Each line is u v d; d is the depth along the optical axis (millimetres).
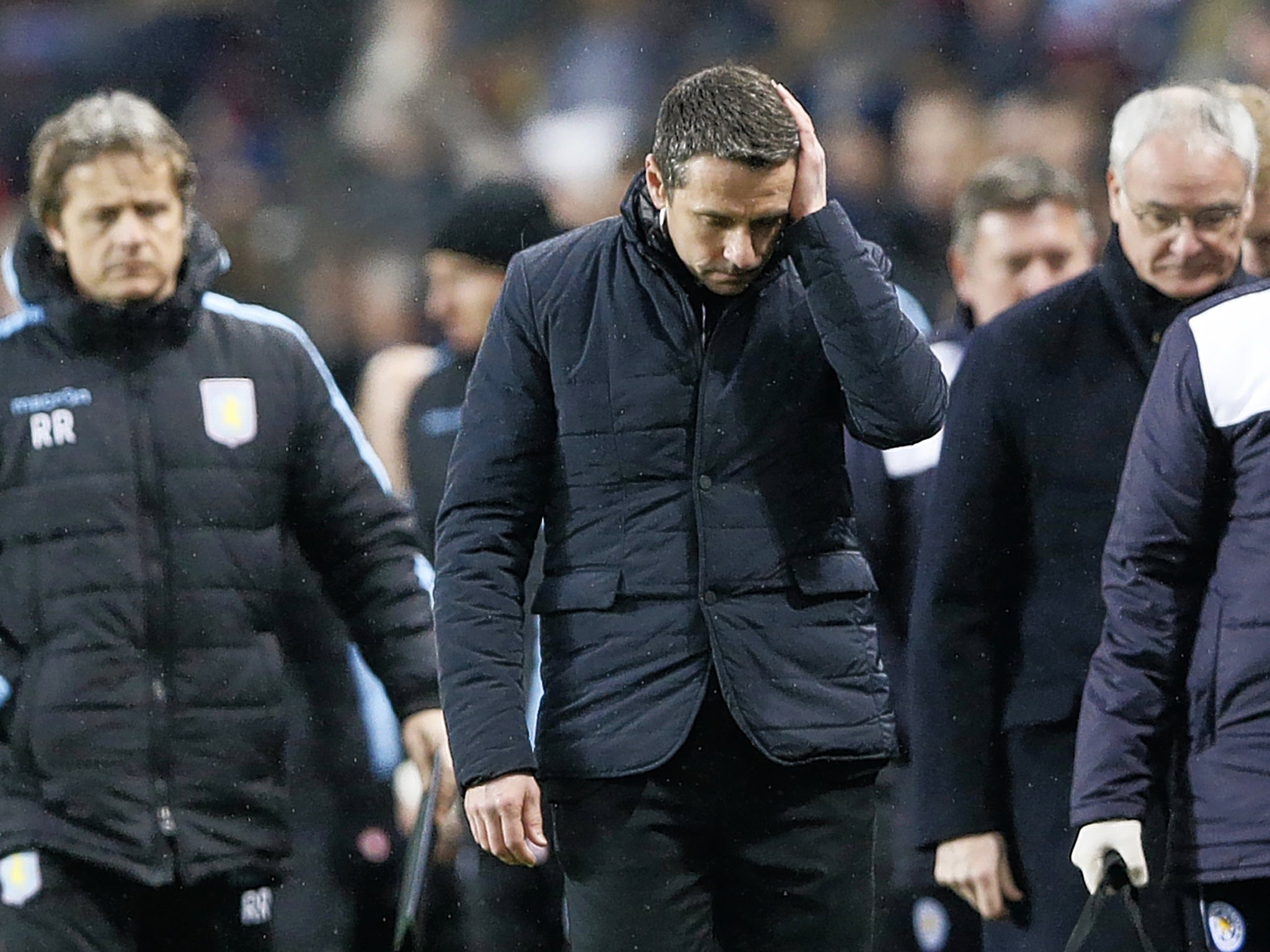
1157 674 10961
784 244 10273
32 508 13008
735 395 10320
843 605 10453
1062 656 12773
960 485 13031
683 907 10414
